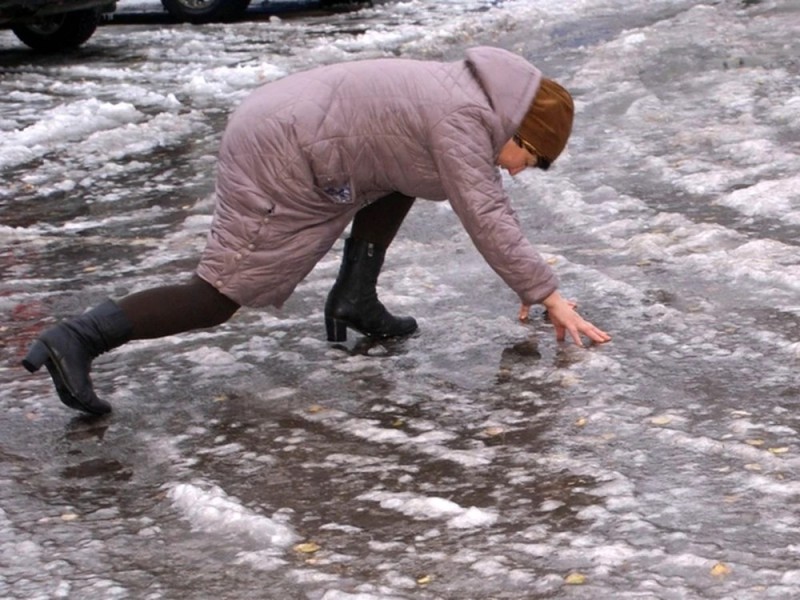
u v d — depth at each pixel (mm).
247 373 4711
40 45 15227
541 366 4566
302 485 3756
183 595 3143
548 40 13578
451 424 4137
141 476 3900
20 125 10336
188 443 4117
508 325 5023
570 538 3299
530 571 3143
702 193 6879
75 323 4246
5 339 5301
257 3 19672
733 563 3109
